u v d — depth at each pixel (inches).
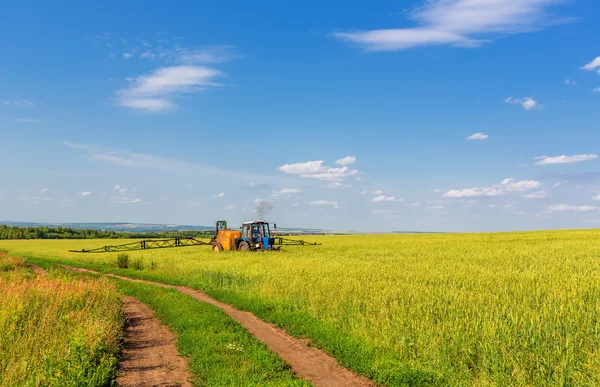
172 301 748.6
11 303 569.3
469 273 871.1
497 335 418.3
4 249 2608.3
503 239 2253.9
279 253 1579.7
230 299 756.6
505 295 602.5
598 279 746.8
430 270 930.1
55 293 667.4
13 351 417.7
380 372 384.2
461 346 409.1
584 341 403.5
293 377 392.8
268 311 645.3
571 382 334.3
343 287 697.6
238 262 1264.8
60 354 405.4
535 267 975.6
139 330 586.9
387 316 510.3
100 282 837.2
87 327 470.6
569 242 1797.5
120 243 3282.5
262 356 437.1
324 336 497.7
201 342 487.2
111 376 390.9
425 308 538.9
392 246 1953.7
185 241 3132.4
